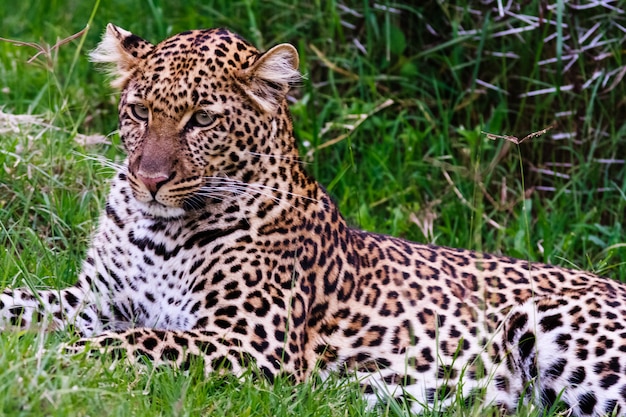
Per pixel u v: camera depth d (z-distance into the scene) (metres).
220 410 10.70
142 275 12.66
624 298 13.69
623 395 13.05
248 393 11.11
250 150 12.24
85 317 13.01
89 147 16.75
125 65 12.31
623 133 18.17
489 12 18.52
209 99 11.91
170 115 11.89
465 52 19.39
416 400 12.12
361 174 18.33
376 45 19.83
